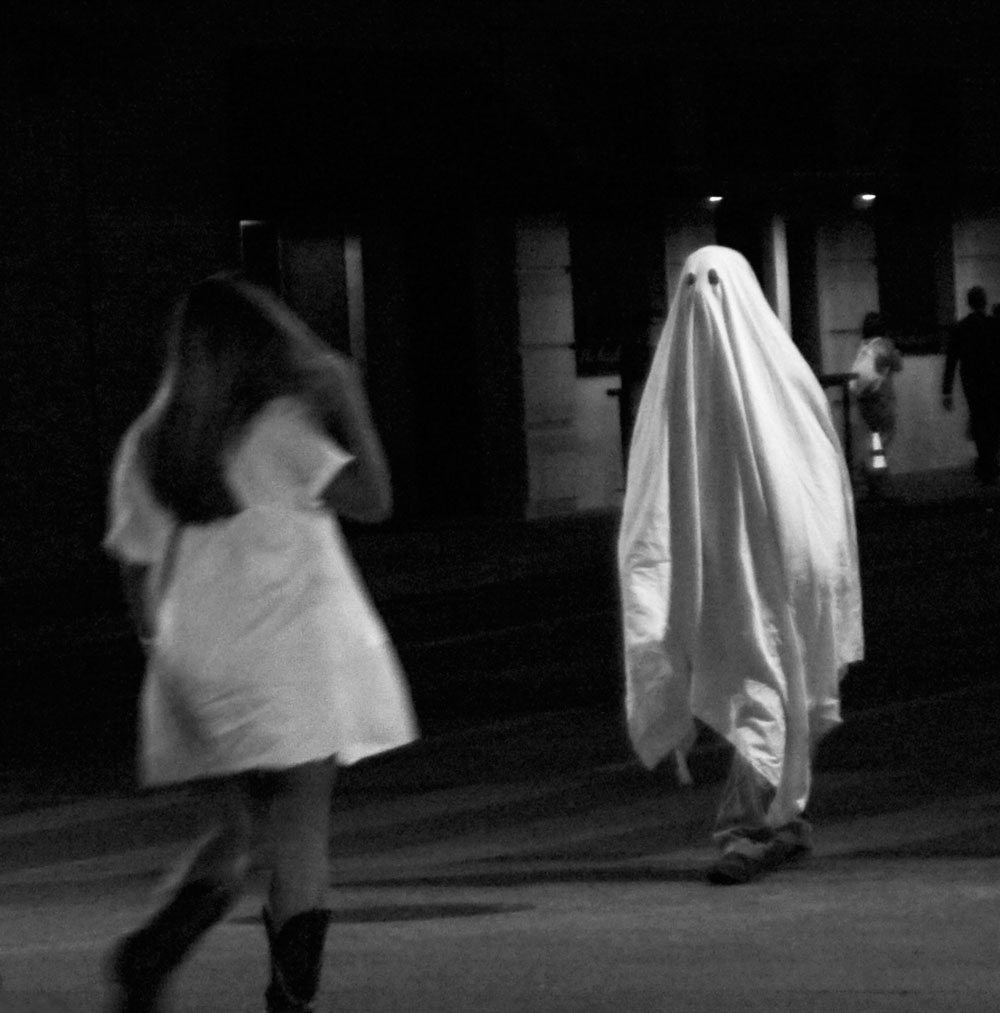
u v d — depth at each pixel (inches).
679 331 638.5
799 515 629.0
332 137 2046.0
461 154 2079.2
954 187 2527.1
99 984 508.4
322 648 423.5
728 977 490.9
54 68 1715.1
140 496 434.6
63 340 1953.7
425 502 2209.6
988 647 1182.3
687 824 746.2
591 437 2272.4
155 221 1994.3
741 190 2242.9
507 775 868.6
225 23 1995.6
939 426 2650.1
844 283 2529.5
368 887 646.5
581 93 2226.9
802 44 2442.2
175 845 759.1
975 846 677.3
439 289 2208.4
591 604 1505.9
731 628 624.7
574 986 486.6
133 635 1482.5
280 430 428.1
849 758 863.7
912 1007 453.4
